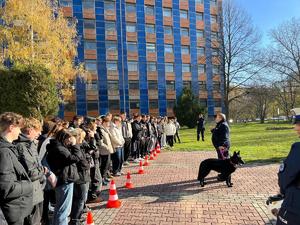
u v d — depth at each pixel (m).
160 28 60.94
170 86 61.31
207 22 65.44
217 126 10.48
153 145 18.14
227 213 7.20
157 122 20.20
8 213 4.02
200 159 15.55
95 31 55.16
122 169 13.30
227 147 10.23
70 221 6.36
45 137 6.43
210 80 64.31
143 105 58.59
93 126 8.70
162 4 61.31
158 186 10.02
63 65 28.58
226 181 9.63
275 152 16.44
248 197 8.43
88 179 6.45
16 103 23.28
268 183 9.91
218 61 50.72
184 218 6.95
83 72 31.78
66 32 29.17
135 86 58.22
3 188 3.95
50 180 5.54
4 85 23.30
